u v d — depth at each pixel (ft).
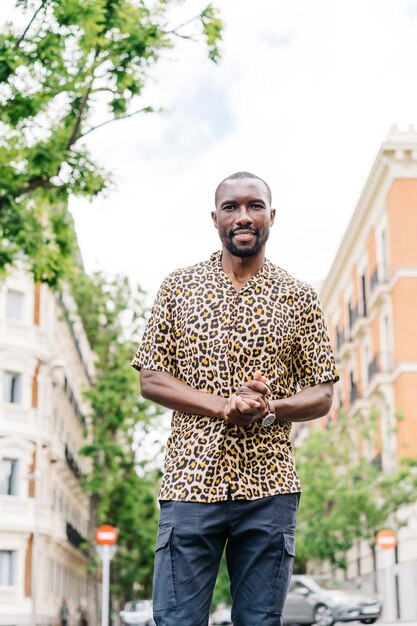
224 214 11.28
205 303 11.20
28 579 137.39
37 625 139.13
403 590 113.60
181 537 10.63
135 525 141.18
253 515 10.70
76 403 199.72
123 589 191.01
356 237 142.92
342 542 111.14
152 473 139.64
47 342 147.33
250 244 11.18
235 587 10.92
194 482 10.67
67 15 43.19
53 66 44.37
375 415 115.44
